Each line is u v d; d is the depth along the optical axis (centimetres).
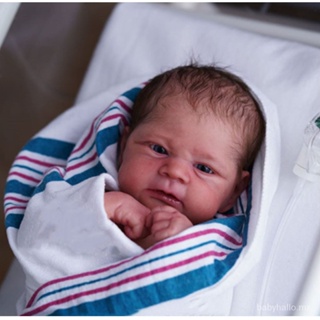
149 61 127
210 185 96
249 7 152
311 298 92
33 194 101
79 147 111
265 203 95
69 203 91
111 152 107
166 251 84
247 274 98
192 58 124
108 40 131
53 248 91
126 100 112
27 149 114
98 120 110
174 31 127
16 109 153
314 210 100
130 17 131
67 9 167
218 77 102
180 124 98
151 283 84
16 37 158
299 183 103
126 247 87
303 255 97
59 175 103
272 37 122
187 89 101
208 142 97
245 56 120
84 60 164
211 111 98
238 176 100
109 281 85
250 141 101
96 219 88
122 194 92
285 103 112
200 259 86
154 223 88
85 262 90
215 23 127
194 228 88
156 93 103
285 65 116
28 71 157
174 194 94
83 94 129
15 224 102
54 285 89
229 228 93
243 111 100
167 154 98
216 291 86
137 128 102
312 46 121
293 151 106
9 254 138
